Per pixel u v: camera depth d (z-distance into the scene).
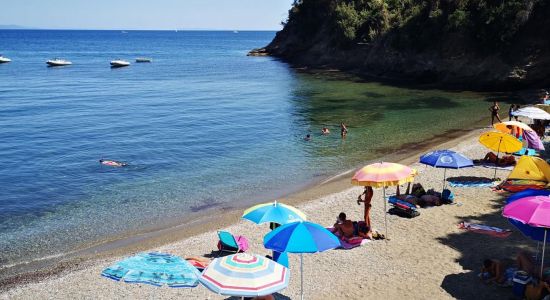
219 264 10.32
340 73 81.62
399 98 53.72
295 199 21.20
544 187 19.59
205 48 191.25
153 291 13.24
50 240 17.69
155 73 89.50
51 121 42.34
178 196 22.41
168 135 36.22
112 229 18.64
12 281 14.45
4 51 158.62
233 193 22.69
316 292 12.85
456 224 16.92
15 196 22.75
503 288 12.55
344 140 33.34
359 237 15.70
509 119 36.62
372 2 82.75
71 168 27.48
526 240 15.37
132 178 25.50
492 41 58.59
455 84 62.44
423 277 13.32
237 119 42.62
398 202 18.20
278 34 129.25
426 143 31.33
